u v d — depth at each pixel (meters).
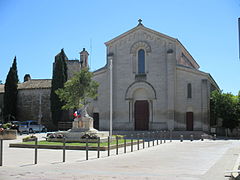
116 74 44.06
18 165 13.86
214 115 41.72
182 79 41.09
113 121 43.28
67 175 11.16
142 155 18.56
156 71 42.09
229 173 11.65
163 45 42.12
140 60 43.38
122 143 24.53
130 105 42.84
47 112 50.59
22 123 46.12
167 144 28.27
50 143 24.11
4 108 50.75
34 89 51.56
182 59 46.56
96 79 44.53
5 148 22.64
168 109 40.53
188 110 40.38
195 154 19.34
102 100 43.88
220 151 21.45
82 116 28.62
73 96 29.62
